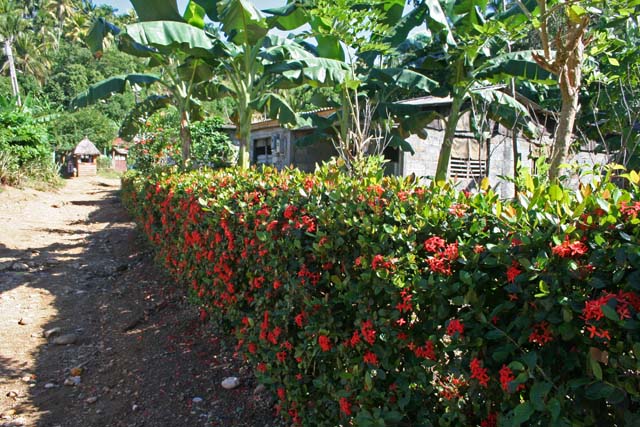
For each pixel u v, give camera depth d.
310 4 6.63
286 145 15.02
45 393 3.64
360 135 5.34
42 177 17.56
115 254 8.20
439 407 2.03
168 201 5.60
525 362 1.50
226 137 14.07
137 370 3.96
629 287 1.36
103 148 40.69
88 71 48.12
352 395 2.38
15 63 40.97
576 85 3.39
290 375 2.92
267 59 7.62
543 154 3.79
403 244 2.13
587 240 1.53
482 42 6.69
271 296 3.17
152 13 7.36
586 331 1.45
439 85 7.97
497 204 1.80
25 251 8.16
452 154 11.91
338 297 2.50
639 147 5.59
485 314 1.73
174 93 9.32
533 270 1.51
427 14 7.58
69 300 5.75
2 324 4.88
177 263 5.55
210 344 4.29
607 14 3.61
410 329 2.04
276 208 3.19
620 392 1.32
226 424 3.19
